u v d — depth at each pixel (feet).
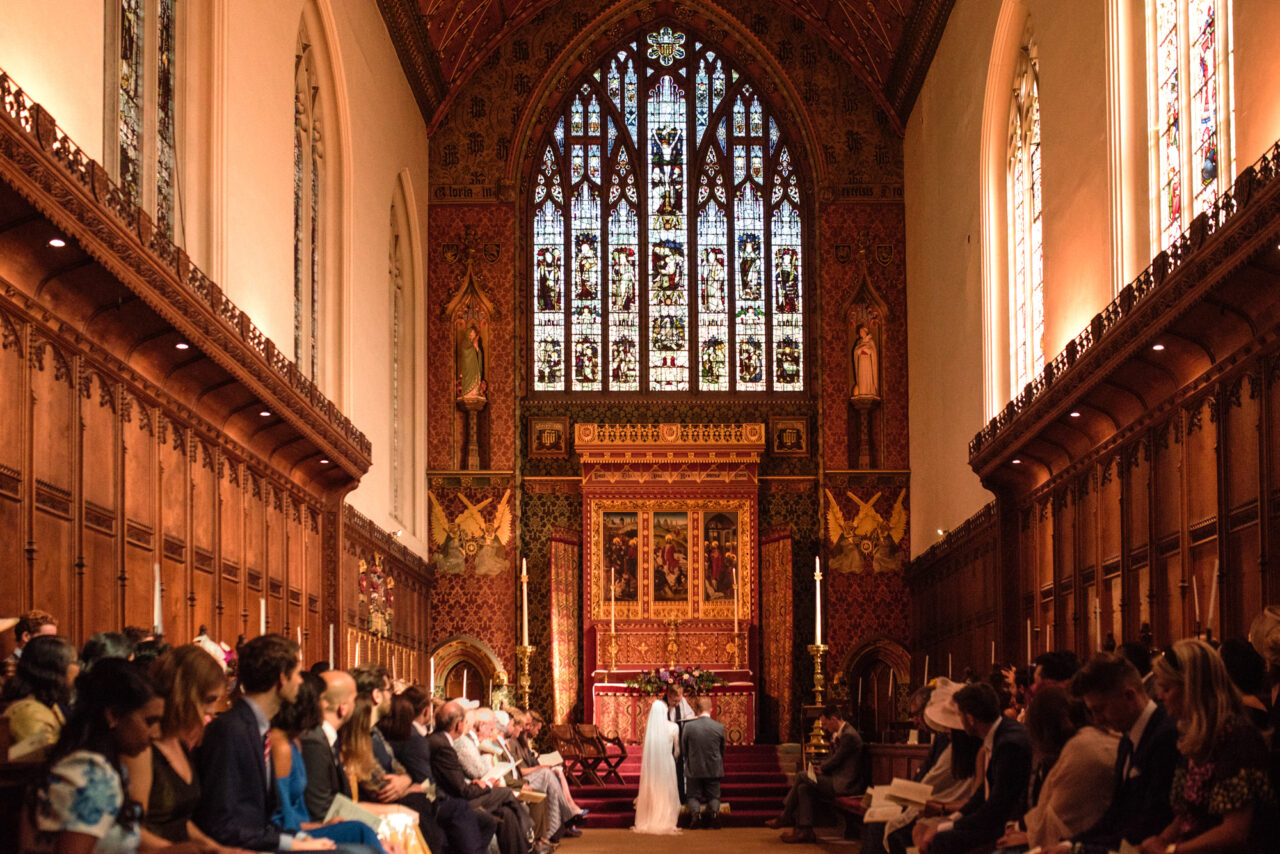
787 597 100.48
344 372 74.84
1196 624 45.85
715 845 65.57
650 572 99.40
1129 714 24.64
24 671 24.97
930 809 35.81
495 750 51.88
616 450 99.91
